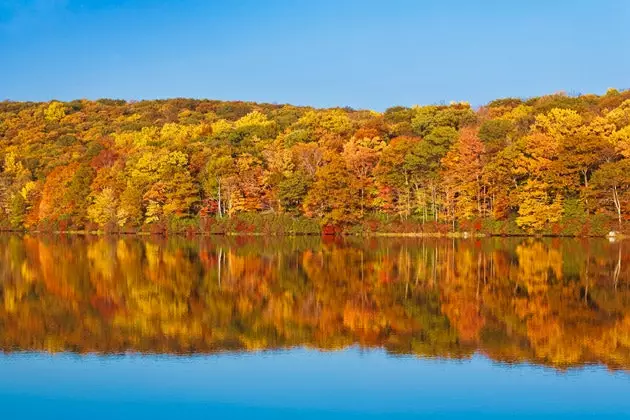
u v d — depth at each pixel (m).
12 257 54.16
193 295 33.56
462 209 78.06
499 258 49.94
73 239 81.31
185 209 89.81
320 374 19.73
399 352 22.16
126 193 92.19
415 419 16.36
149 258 52.72
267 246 65.00
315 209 83.56
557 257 49.97
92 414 16.64
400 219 82.19
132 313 28.73
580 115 83.44
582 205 73.00
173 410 16.91
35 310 29.44
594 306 29.83
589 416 16.52
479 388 18.45
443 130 82.50
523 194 73.62
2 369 20.22
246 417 16.45
